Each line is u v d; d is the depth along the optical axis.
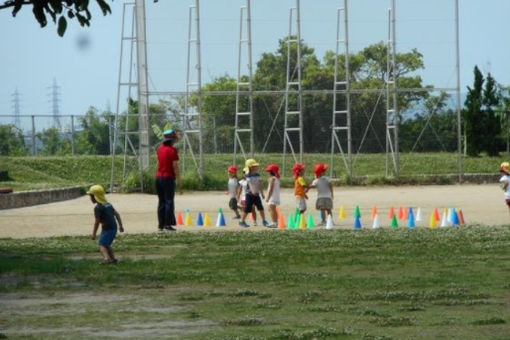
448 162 102.06
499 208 70.62
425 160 101.62
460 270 37.56
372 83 99.88
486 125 109.19
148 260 41.12
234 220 64.69
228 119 97.06
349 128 98.50
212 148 96.81
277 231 54.88
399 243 47.09
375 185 98.31
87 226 60.94
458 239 48.56
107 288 33.75
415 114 100.75
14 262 40.41
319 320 27.44
